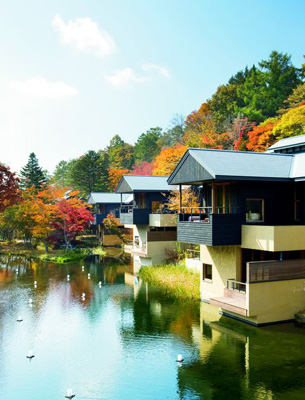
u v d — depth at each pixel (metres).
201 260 18.28
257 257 16.53
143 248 28.36
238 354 11.65
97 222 44.66
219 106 51.16
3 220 39.28
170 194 29.33
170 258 26.78
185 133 52.50
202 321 15.11
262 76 46.38
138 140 87.81
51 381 10.24
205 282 18.00
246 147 38.56
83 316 16.22
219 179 14.77
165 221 27.17
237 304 14.16
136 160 80.94
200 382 9.95
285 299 14.33
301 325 14.10
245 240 15.47
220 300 14.83
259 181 16.09
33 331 14.31
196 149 17.08
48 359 11.69
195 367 10.85
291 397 9.07
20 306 17.97
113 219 42.34
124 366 11.07
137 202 31.38
